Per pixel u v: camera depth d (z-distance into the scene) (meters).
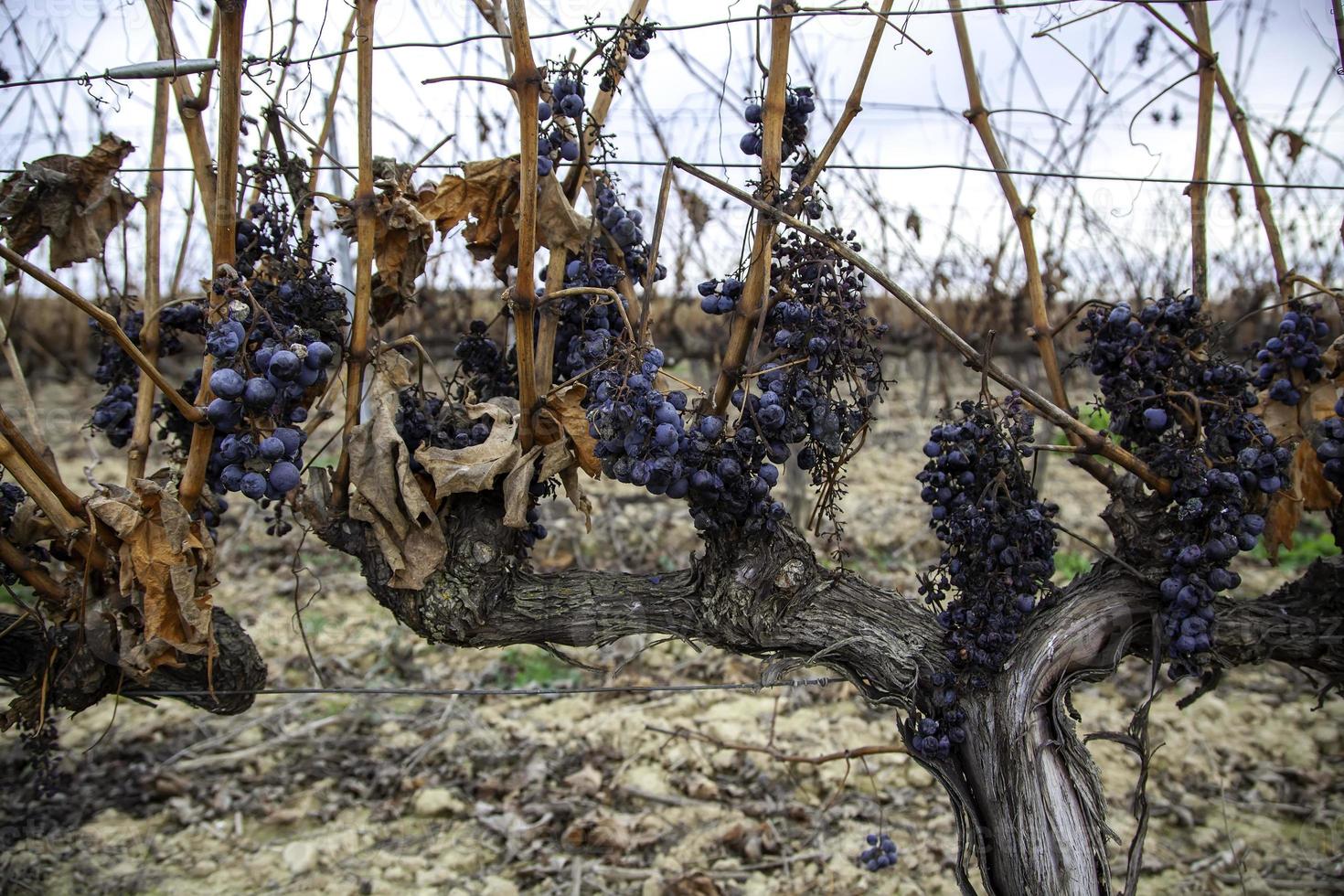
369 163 0.59
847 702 1.30
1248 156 0.74
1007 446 0.59
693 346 1.86
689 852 1.00
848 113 0.58
